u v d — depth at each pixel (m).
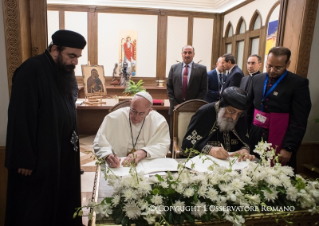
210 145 2.02
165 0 8.52
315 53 2.78
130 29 8.95
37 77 1.60
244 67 7.98
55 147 1.63
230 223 1.18
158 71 9.31
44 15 2.35
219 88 4.72
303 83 2.20
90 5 8.62
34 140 1.58
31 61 1.63
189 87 4.02
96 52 8.91
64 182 1.82
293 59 2.79
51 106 1.62
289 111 2.26
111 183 1.21
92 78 4.66
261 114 2.35
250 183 1.23
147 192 1.12
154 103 4.91
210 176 1.24
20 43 2.16
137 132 2.14
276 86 2.27
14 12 2.11
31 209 1.62
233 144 2.18
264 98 2.32
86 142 4.72
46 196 1.64
